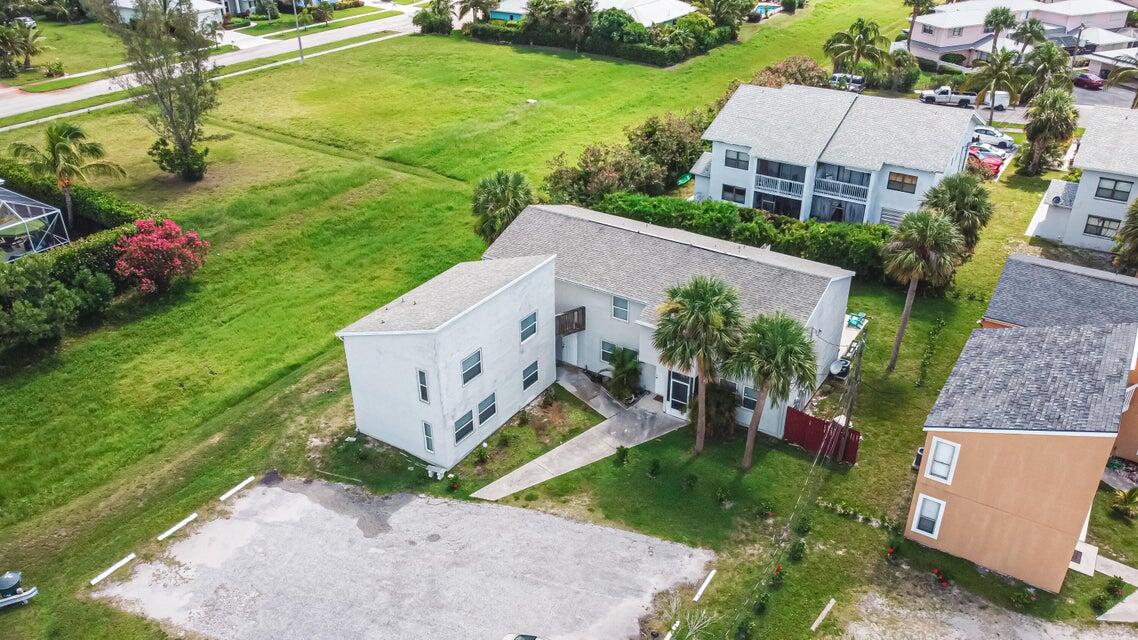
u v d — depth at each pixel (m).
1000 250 46.72
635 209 47.59
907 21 103.31
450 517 28.02
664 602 24.38
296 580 25.56
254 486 29.92
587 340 35.94
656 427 32.56
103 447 32.78
